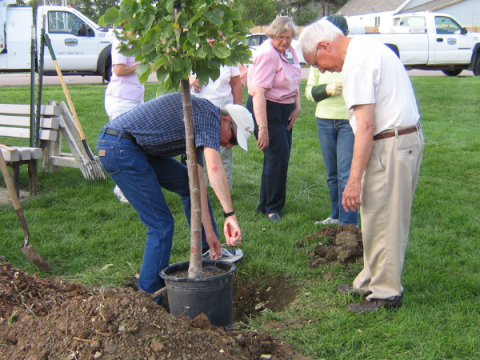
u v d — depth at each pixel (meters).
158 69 2.42
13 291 2.82
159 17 2.38
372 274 3.11
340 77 4.40
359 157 2.79
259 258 3.95
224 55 2.39
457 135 8.96
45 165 6.40
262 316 3.13
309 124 9.84
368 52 2.77
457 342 2.75
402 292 3.15
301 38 2.99
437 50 16.45
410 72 20.06
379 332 2.87
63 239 4.32
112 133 3.06
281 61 4.64
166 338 2.42
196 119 2.93
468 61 16.84
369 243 3.03
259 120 4.57
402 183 2.85
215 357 2.41
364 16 41.56
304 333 2.88
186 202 3.69
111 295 2.64
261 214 5.07
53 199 5.43
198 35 2.35
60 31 13.94
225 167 5.75
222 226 4.69
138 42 2.39
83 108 10.36
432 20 16.47
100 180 6.03
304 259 3.95
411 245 4.19
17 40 13.70
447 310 3.09
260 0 35.56
